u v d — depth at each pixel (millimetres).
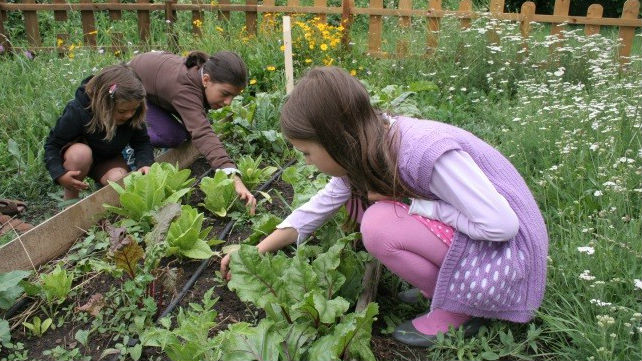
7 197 3596
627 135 3543
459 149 1857
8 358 2021
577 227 2615
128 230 2744
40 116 4473
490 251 1941
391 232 2021
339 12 7039
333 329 2031
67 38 7309
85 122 3227
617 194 2719
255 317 2260
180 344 1879
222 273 2389
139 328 2123
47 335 2195
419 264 2047
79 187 3273
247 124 4195
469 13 6848
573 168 3230
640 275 2197
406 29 6867
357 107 1831
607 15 12781
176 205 2605
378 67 6414
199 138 3279
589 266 2262
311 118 1824
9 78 5328
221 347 1866
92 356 2061
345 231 2561
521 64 5969
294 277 2078
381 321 2305
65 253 2777
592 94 4730
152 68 3541
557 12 6777
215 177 3031
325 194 2297
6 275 2191
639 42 8359
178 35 7184
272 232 2588
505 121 4531
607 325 1835
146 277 2211
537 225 1993
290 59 4906
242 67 3352
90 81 3146
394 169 1865
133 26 7910
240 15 7887
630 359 1868
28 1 7355
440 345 2039
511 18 6820
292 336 1929
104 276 2559
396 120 1990
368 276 2395
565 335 2129
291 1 7270
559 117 3975
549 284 2258
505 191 1956
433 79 6023
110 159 3555
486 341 2031
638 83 4371
